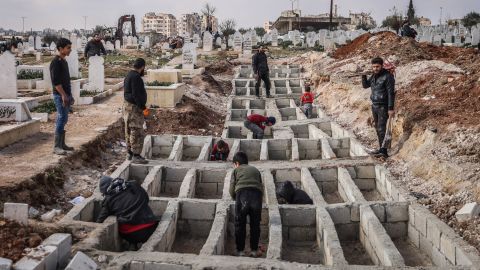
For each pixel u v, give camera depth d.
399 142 11.03
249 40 33.69
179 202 8.18
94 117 13.67
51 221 7.12
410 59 18.34
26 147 10.11
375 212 8.03
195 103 16.56
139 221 6.90
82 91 17.41
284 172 10.27
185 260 5.80
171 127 14.05
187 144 12.73
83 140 10.81
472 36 36.12
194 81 21.73
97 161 10.53
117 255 5.84
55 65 9.12
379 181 9.88
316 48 39.22
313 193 8.86
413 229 7.78
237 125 15.05
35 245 5.48
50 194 8.27
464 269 5.73
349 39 39.59
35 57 33.16
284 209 8.07
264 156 11.41
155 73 17.75
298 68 26.19
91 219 7.93
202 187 10.16
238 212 7.22
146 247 6.36
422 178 9.05
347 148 12.68
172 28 160.50
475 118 9.91
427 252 7.27
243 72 26.70
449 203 7.67
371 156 10.71
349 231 8.13
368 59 19.77
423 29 46.06
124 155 11.49
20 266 4.88
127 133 10.14
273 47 41.41
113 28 57.53
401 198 8.37
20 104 11.01
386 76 10.32
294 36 43.66
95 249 5.90
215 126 15.56
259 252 7.40
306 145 12.62
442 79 13.23
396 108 12.01
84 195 8.55
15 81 13.92
